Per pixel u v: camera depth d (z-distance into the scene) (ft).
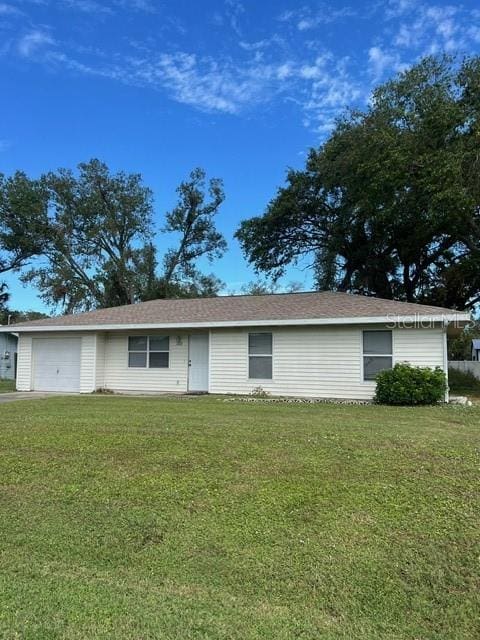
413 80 64.59
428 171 58.03
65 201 126.52
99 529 14.99
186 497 17.02
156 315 59.98
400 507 16.10
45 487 18.15
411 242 74.74
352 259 85.66
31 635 9.91
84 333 60.75
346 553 13.51
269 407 37.70
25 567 12.93
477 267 68.85
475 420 32.30
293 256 91.66
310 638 10.19
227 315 55.47
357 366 49.47
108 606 11.06
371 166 64.08
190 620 10.59
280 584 12.26
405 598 11.79
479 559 13.24
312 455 21.04
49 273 125.08
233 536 14.44
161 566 13.05
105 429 25.88
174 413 32.48
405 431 26.14
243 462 20.21
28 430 26.13
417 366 47.11
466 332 100.32
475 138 57.62
